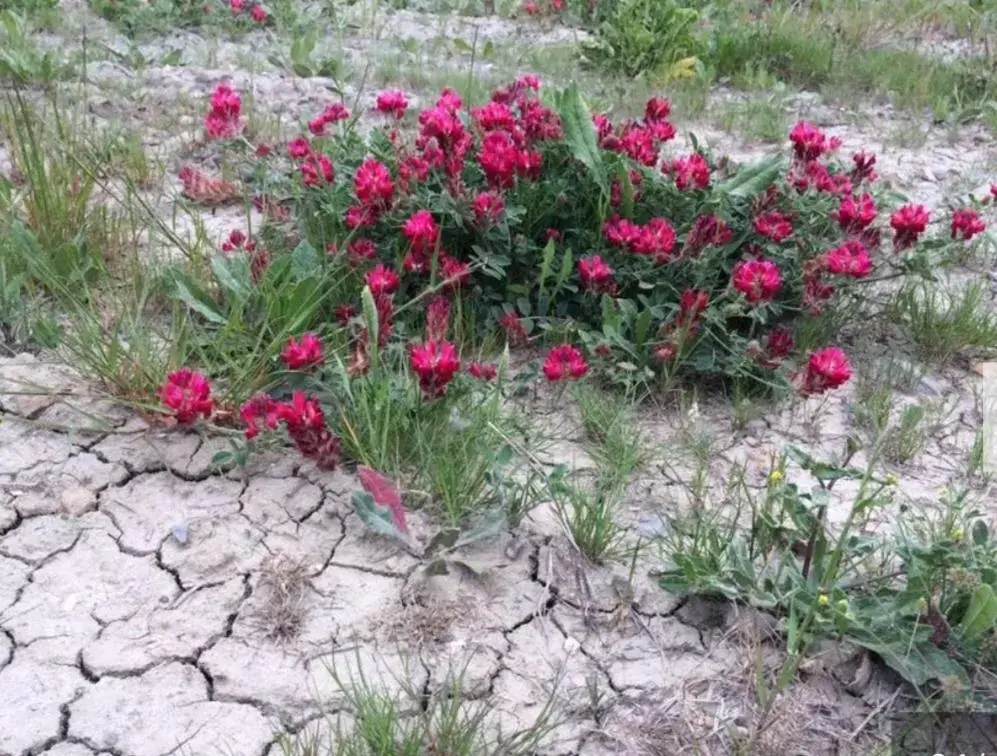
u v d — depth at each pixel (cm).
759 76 701
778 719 246
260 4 756
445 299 365
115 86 573
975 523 275
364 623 263
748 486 320
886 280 431
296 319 335
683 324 342
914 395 372
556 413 342
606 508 296
